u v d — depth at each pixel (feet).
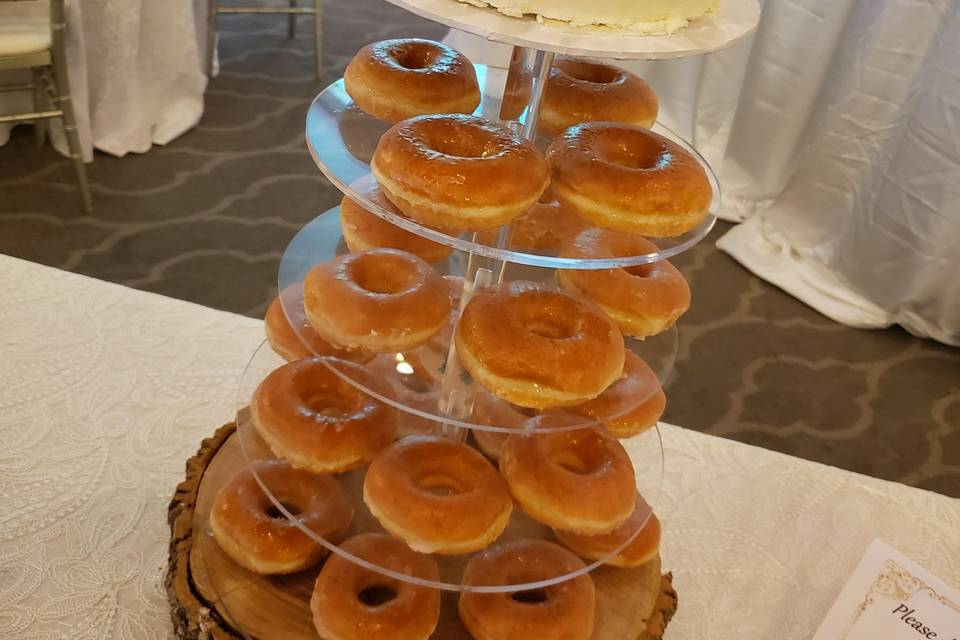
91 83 7.80
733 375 7.01
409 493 3.10
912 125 7.30
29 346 4.95
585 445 3.48
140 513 4.15
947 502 5.08
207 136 8.70
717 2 2.92
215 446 4.00
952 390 7.31
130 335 5.18
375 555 3.28
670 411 6.49
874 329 7.90
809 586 4.41
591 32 2.56
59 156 7.95
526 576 3.32
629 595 3.64
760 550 4.58
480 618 3.26
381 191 2.90
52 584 3.76
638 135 3.06
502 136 2.83
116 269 6.75
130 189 7.71
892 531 4.83
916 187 7.38
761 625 4.18
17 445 4.37
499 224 2.70
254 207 7.79
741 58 8.33
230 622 3.31
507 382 2.83
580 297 3.16
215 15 9.32
